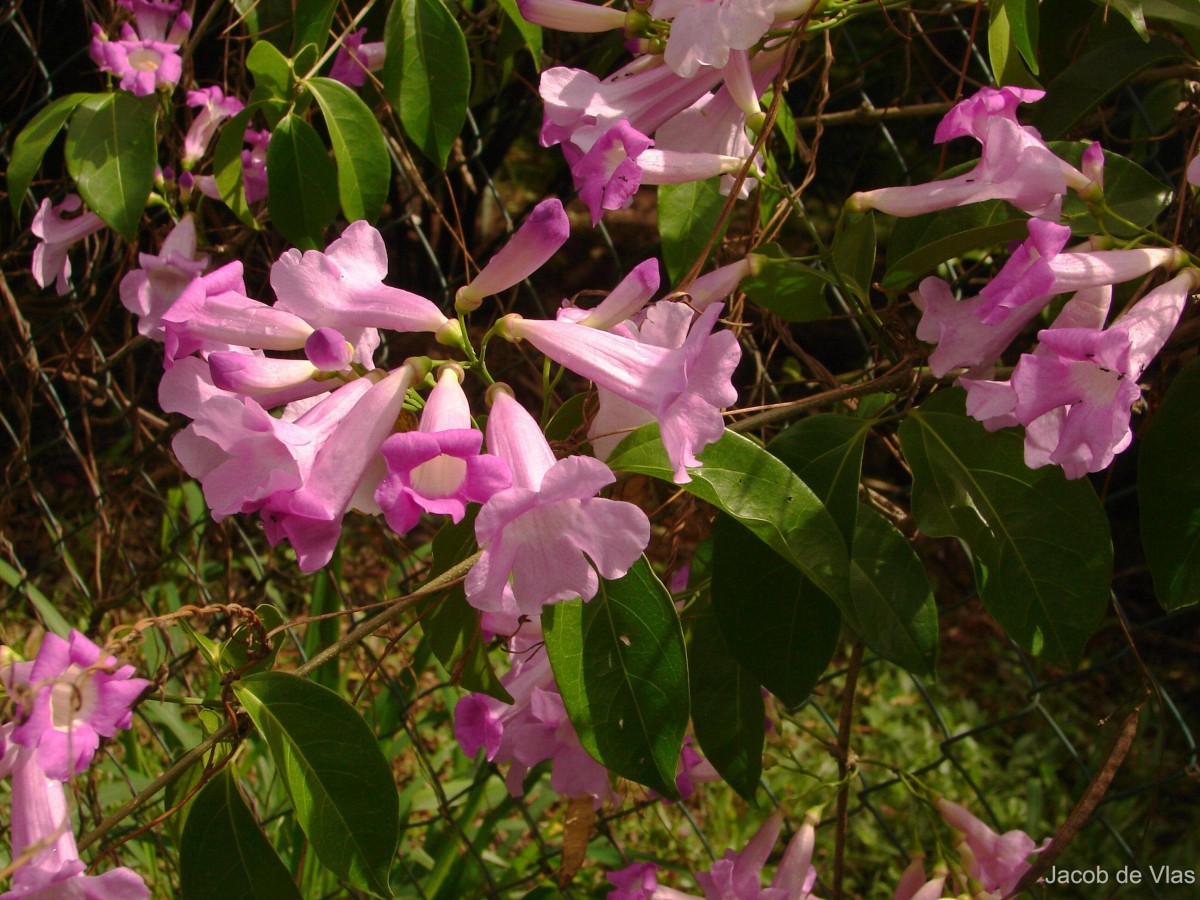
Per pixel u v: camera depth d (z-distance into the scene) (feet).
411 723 2.49
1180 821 3.33
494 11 2.10
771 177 1.58
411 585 2.22
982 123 1.30
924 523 1.38
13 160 1.81
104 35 1.92
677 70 1.29
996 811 3.41
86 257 2.67
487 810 2.91
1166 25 1.69
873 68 2.54
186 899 1.38
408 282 3.46
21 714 1.18
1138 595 4.43
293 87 1.73
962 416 1.41
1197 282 1.24
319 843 1.33
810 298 1.56
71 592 3.91
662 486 1.85
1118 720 3.76
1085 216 1.37
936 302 1.32
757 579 1.41
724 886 1.70
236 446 1.10
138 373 3.24
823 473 1.42
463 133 2.83
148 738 3.18
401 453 1.03
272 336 1.21
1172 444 1.29
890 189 1.37
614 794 1.78
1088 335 1.13
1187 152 1.45
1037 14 1.49
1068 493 1.35
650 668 1.29
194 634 1.36
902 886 1.76
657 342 1.21
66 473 4.30
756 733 1.57
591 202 1.37
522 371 3.14
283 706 1.33
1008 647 4.27
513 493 1.03
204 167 2.21
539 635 1.60
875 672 4.00
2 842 2.48
